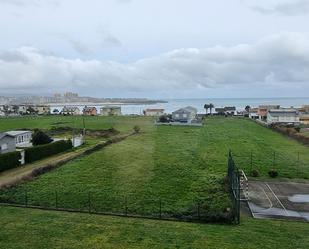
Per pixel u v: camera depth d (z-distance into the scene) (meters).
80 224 22.03
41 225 21.64
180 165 41.47
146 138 64.94
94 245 18.81
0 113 146.12
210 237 20.20
